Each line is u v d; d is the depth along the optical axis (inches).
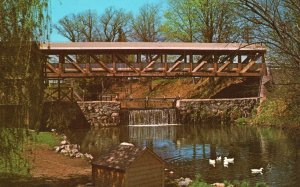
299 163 783.1
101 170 531.5
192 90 1894.7
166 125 1499.8
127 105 1889.8
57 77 1478.8
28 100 437.7
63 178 604.1
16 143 441.4
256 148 962.7
